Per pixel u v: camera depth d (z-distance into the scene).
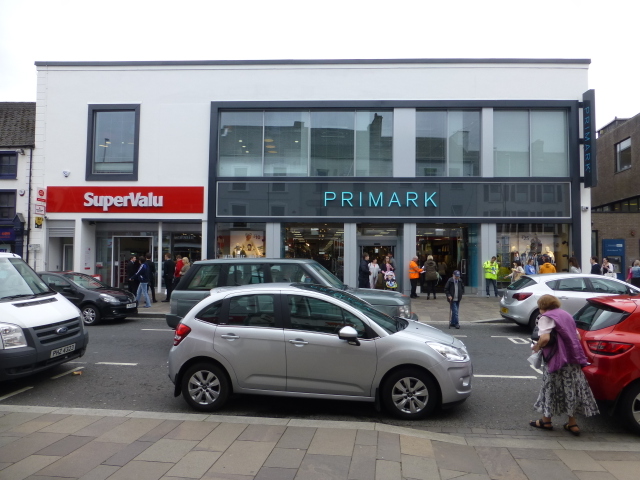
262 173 18.31
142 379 7.14
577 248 17.44
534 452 4.43
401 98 17.92
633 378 4.85
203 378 5.63
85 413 5.19
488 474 3.92
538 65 17.69
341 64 18.05
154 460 3.96
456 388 5.34
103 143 18.53
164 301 16.92
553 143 17.88
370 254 18.25
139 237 18.78
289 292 5.69
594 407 4.77
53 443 4.31
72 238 18.80
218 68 18.28
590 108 17.06
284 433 4.57
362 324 5.46
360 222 17.95
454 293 12.23
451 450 4.40
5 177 18.41
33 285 7.46
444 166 17.95
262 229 18.22
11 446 4.23
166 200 18.16
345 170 18.17
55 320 6.77
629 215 23.47
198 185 18.20
